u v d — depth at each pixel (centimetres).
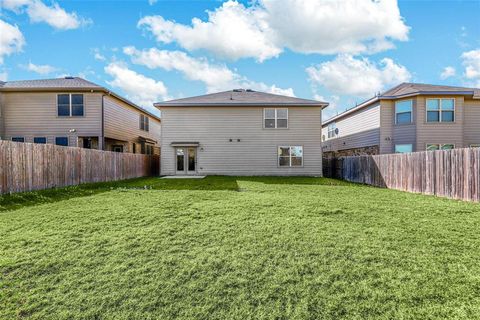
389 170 1189
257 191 959
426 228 482
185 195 809
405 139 1647
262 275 318
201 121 1778
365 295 278
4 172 775
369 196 862
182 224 498
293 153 1783
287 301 272
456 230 471
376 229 474
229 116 1777
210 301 273
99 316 253
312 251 380
